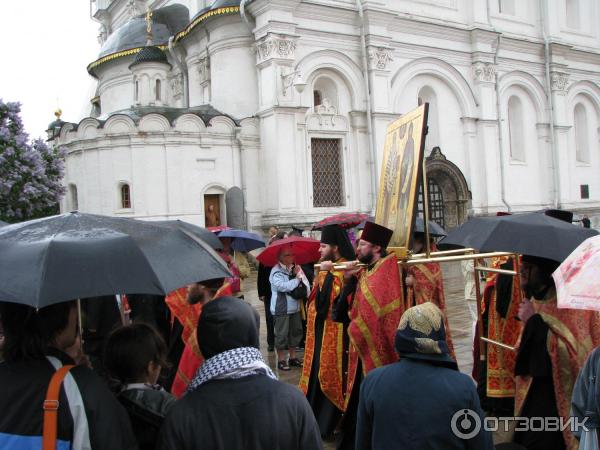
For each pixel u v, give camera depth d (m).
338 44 24.33
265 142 23.27
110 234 2.79
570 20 33.16
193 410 2.60
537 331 4.30
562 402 4.17
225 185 23.02
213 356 2.73
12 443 2.44
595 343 4.25
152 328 3.15
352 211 24.64
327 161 24.58
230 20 24.20
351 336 5.01
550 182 30.92
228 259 7.01
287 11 22.77
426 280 6.09
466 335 10.88
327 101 24.22
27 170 14.73
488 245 4.52
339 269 5.38
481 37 27.84
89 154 22.56
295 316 8.95
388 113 24.92
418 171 4.87
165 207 22.03
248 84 24.25
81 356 2.97
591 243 3.09
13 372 2.60
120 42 30.06
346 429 5.46
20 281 2.47
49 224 2.85
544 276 4.36
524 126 30.20
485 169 28.16
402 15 25.47
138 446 2.62
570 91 32.25
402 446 3.02
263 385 2.66
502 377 6.38
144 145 21.91
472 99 28.19
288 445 2.58
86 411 2.50
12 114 14.91
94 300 5.04
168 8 31.27
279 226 22.50
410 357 3.19
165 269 2.81
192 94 27.70
